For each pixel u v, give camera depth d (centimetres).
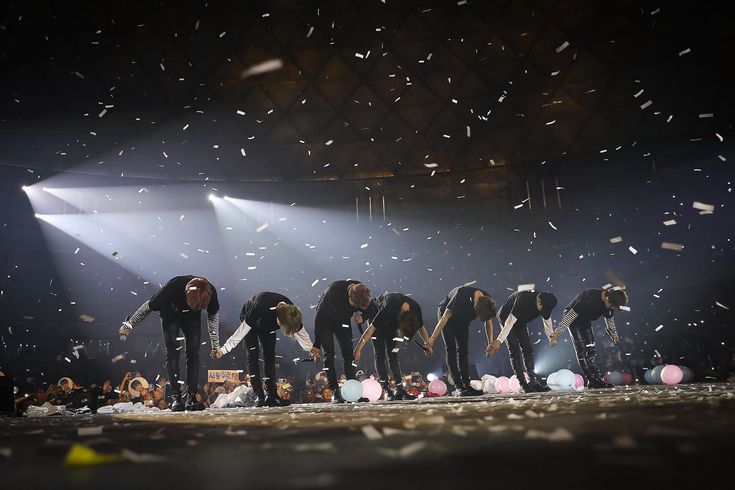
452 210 2220
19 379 1522
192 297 632
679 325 1806
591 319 891
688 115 1981
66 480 148
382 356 838
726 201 1928
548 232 2123
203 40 2108
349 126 2228
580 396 561
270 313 700
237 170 2200
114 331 1944
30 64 1888
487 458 158
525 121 2150
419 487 119
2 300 1842
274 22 2141
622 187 2084
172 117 2105
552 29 2073
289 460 171
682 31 1950
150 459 185
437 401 623
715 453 147
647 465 134
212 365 1833
